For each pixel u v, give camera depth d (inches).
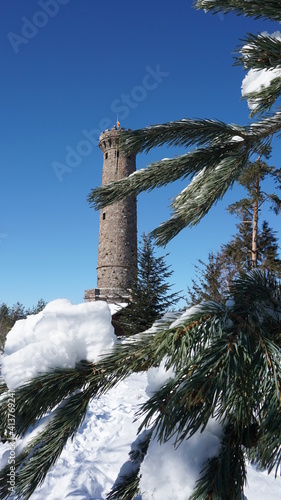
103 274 1343.5
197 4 53.0
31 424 36.0
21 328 42.3
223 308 37.1
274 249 738.2
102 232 1393.9
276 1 47.3
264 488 135.8
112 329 42.1
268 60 46.0
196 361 31.7
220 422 33.1
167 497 30.4
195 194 60.6
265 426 28.2
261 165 564.1
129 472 47.0
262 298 39.8
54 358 38.3
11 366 38.0
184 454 31.7
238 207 719.7
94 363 38.9
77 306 43.5
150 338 39.0
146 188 56.8
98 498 149.9
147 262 678.5
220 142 56.7
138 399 301.7
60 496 152.2
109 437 221.5
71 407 35.8
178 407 28.9
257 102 49.1
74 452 199.2
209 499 28.3
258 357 30.8
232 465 30.1
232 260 687.1
